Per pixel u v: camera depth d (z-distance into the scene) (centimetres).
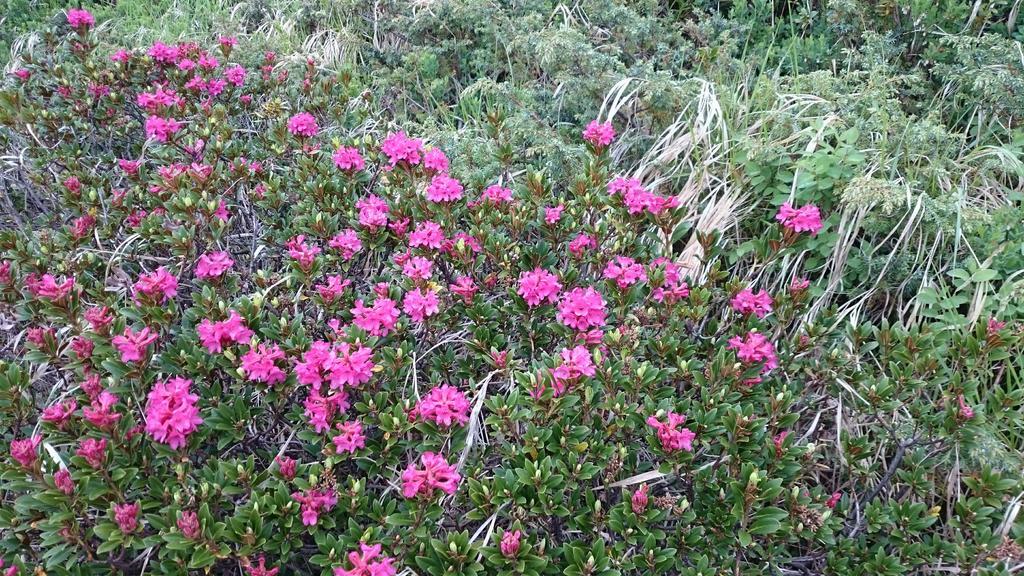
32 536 85
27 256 106
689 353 96
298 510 81
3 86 153
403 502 86
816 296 125
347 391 89
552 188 127
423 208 114
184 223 109
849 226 126
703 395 90
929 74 165
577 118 159
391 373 92
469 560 79
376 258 115
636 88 153
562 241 114
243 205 125
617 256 110
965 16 169
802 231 106
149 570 84
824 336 104
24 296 103
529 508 84
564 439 84
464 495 88
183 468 82
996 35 151
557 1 196
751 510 82
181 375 91
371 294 110
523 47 167
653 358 99
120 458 83
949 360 112
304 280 104
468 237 110
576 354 85
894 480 101
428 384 99
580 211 115
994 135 149
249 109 148
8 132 138
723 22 182
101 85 141
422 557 78
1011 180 140
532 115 153
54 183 127
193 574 80
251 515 79
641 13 193
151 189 116
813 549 91
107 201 119
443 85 175
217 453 92
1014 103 141
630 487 89
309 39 199
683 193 141
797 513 85
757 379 92
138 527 78
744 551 87
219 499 83
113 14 216
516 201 120
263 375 86
